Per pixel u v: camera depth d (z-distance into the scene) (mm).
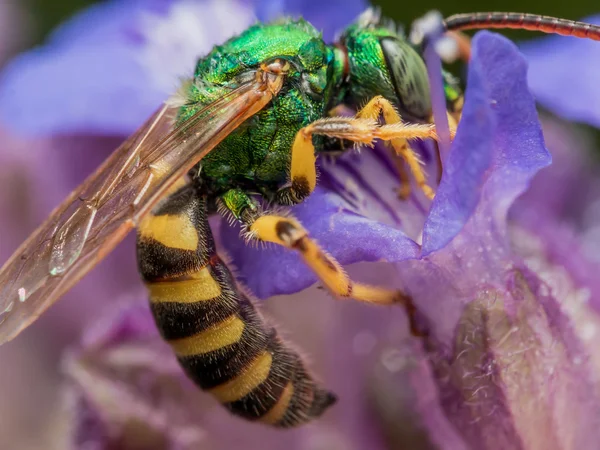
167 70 48
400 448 46
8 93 48
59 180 50
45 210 50
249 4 50
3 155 50
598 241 49
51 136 49
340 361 47
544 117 52
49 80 47
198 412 46
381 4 61
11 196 50
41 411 51
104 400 45
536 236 47
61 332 50
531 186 51
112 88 47
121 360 45
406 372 45
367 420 46
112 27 49
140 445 45
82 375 45
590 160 53
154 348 45
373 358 46
